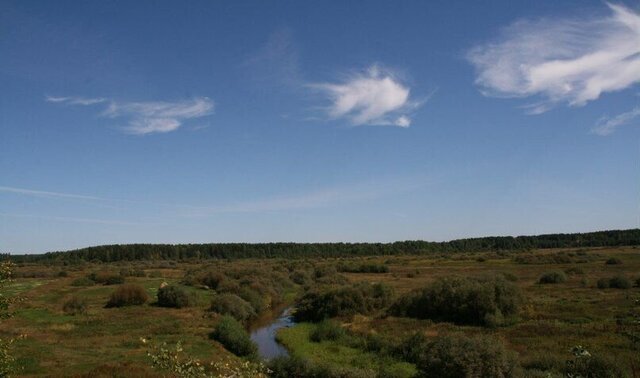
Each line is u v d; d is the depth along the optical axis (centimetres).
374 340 4144
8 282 1439
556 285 7556
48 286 8425
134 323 5175
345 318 5694
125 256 19512
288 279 9675
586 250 16700
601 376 2564
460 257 16225
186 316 5678
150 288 8294
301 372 3288
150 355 1225
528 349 3519
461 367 2834
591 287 7106
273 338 5044
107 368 3011
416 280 9350
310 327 5412
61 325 4906
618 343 3509
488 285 5188
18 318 5197
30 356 3394
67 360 3359
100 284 9019
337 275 9212
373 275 10869
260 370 1403
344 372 3158
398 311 5719
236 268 9575
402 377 3164
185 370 1228
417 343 3784
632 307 5003
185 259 19238
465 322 5084
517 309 5072
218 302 5997
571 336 3884
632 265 10725
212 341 4278
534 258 12738
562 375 2644
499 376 2770
